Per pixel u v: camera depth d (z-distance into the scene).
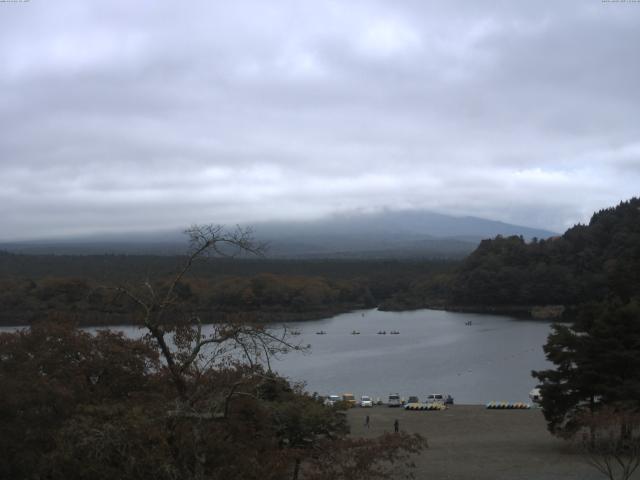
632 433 45.03
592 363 47.28
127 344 31.73
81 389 28.45
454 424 65.31
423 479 40.66
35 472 25.19
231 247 20.44
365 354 136.50
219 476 19.61
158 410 20.42
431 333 174.62
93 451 19.73
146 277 22.81
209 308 145.25
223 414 19.95
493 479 40.41
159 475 19.27
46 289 128.00
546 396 48.91
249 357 21.19
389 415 72.38
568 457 46.19
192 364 23.66
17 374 28.16
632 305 49.38
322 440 29.28
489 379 107.06
